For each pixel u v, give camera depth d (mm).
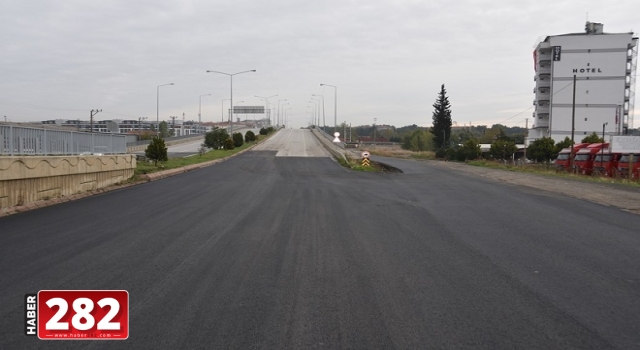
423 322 4625
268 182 20984
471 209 12906
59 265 6578
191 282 5875
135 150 54812
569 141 62312
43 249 7562
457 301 5254
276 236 8852
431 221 10797
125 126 151625
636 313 4922
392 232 9391
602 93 85750
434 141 103812
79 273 6191
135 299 5234
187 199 14461
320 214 11727
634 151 34125
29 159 12203
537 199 15422
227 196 15367
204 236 8742
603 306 5121
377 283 5914
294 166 34250
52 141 14578
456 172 31656
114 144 20062
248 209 12414
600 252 7688
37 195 12781
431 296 5418
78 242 8117
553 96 87375
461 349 4035
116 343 4129
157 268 6496
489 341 4195
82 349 4039
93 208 12352
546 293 5559
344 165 35844
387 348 4043
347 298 5328
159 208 12445
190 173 26000
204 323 4566
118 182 18938
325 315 4801
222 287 5691
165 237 8625
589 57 85875
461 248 7953
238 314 4809
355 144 87875
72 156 14633
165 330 4402
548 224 10438
